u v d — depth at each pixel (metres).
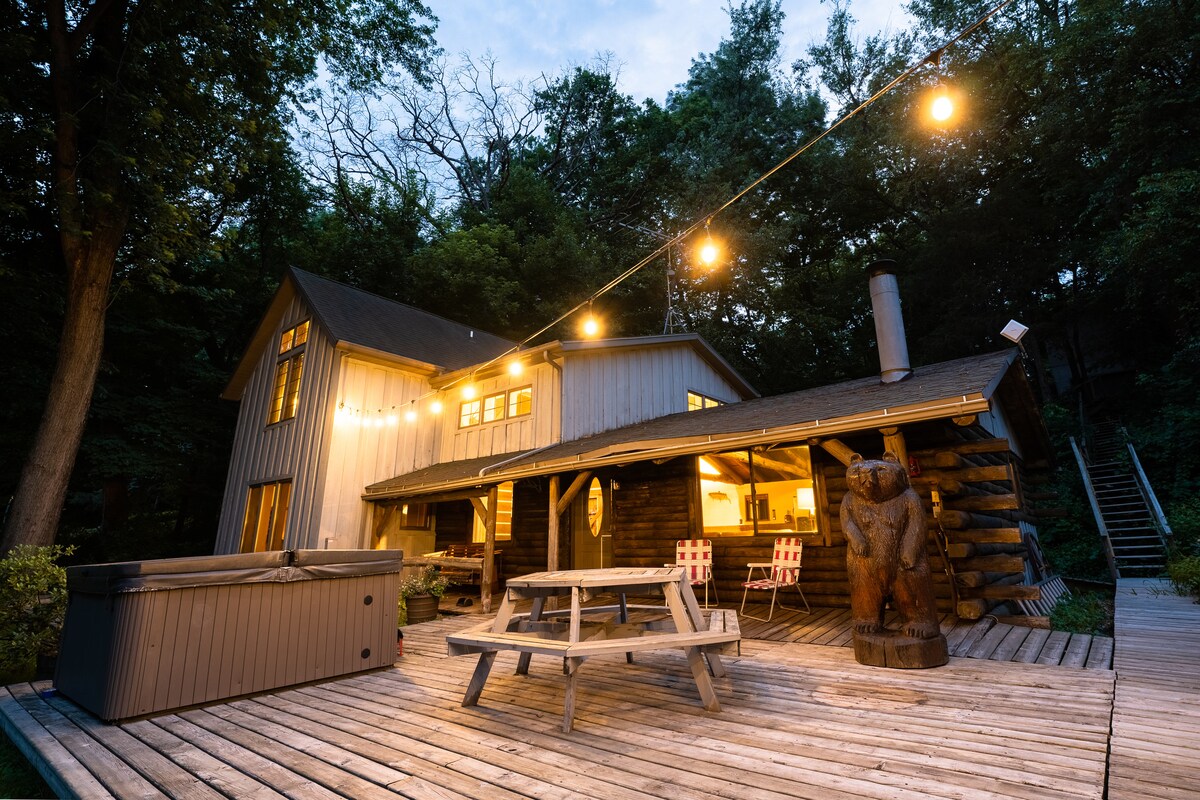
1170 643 4.80
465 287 20.86
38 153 9.22
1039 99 16.75
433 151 31.28
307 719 3.61
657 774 2.55
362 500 11.22
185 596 3.97
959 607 5.78
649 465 9.09
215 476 17.45
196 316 18.27
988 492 7.20
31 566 5.98
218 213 18.00
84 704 3.88
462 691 4.18
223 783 2.66
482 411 12.04
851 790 2.31
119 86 8.87
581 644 3.27
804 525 7.54
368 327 12.46
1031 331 17.94
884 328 7.28
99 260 9.35
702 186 21.45
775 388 22.70
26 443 12.88
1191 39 11.70
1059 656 4.46
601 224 26.42
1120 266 13.08
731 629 3.72
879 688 3.76
